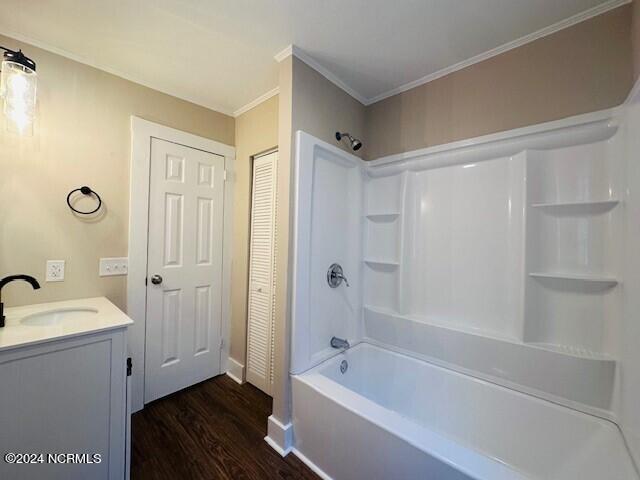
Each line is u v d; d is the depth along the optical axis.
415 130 1.94
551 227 1.45
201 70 1.85
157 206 2.02
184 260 2.17
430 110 1.87
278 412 1.63
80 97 1.72
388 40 1.54
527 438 1.43
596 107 1.32
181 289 2.16
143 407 1.96
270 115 2.14
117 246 1.86
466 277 1.74
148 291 1.98
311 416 1.50
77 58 1.70
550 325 1.45
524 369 1.48
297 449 1.58
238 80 1.96
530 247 1.47
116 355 1.29
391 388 1.95
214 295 2.35
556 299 1.44
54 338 1.13
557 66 1.42
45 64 1.60
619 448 1.14
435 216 1.88
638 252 1.09
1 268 1.48
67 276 1.68
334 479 1.38
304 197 1.64
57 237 1.64
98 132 1.78
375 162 2.13
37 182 1.58
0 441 1.04
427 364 1.83
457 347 1.71
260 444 1.63
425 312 1.91
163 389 2.07
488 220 1.66
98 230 1.78
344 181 2.04
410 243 1.98
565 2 1.28
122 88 1.88
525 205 1.48
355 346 2.09
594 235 1.35
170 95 2.10
